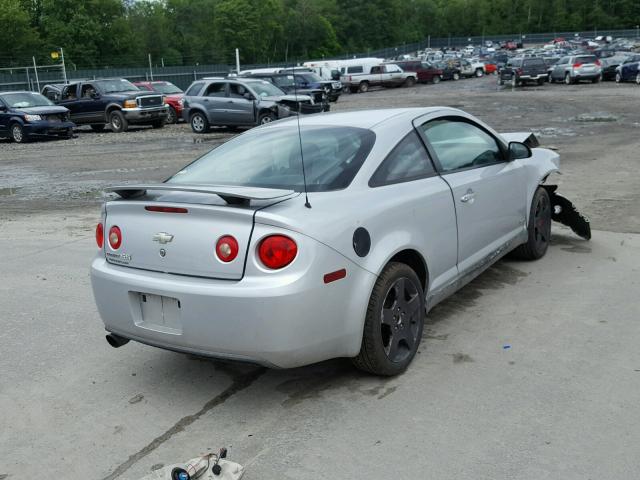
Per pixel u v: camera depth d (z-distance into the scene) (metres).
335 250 3.55
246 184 4.03
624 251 6.39
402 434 3.42
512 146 5.48
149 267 3.77
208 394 4.02
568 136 16.16
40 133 21.97
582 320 4.77
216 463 3.09
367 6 123.50
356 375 4.12
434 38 151.75
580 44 87.44
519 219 5.72
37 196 11.71
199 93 22.91
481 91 38.66
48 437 3.63
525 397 3.72
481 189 4.95
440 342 4.53
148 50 99.38
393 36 130.00
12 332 5.19
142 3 106.06
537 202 6.04
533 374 3.99
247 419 3.70
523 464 3.11
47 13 91.12
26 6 91.81
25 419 3.84
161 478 3.11
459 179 4.72
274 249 3.40
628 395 3.69
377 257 3.79
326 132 4.41
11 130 22.33
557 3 155.62
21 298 6.01
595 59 40.22
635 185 9.64
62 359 4.65
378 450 3.29
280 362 3.49
